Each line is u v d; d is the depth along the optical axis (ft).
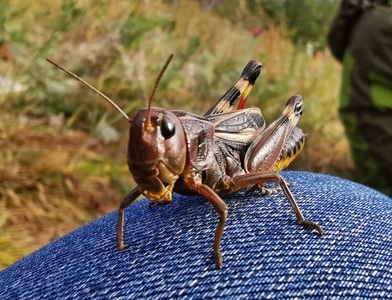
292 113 0.17
